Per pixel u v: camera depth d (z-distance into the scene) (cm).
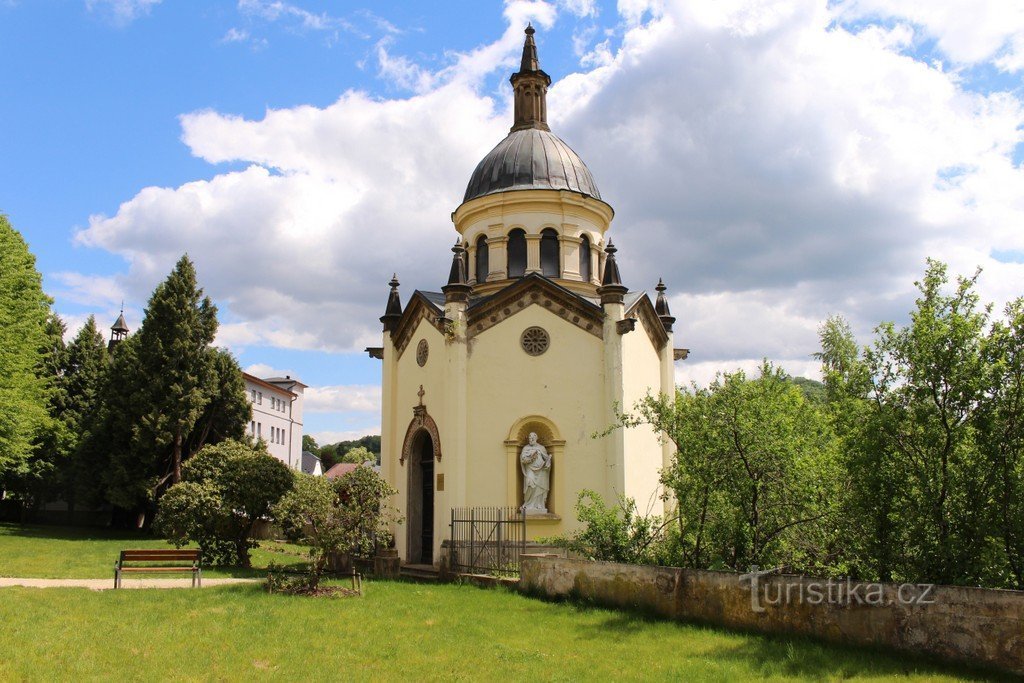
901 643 1273
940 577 1343
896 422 1421
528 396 2686
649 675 1198
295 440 9256
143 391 4697
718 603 1561
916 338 1420
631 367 2756
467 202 3167
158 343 4750
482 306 2720
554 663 1281
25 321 3812
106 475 4659
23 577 2311
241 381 5128
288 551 3744
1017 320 1329
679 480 1742
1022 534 1288
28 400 3947
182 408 4712
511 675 1205
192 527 2759
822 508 1582
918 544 1389
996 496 1315
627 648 1386
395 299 3231
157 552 2161
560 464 2634
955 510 1352
